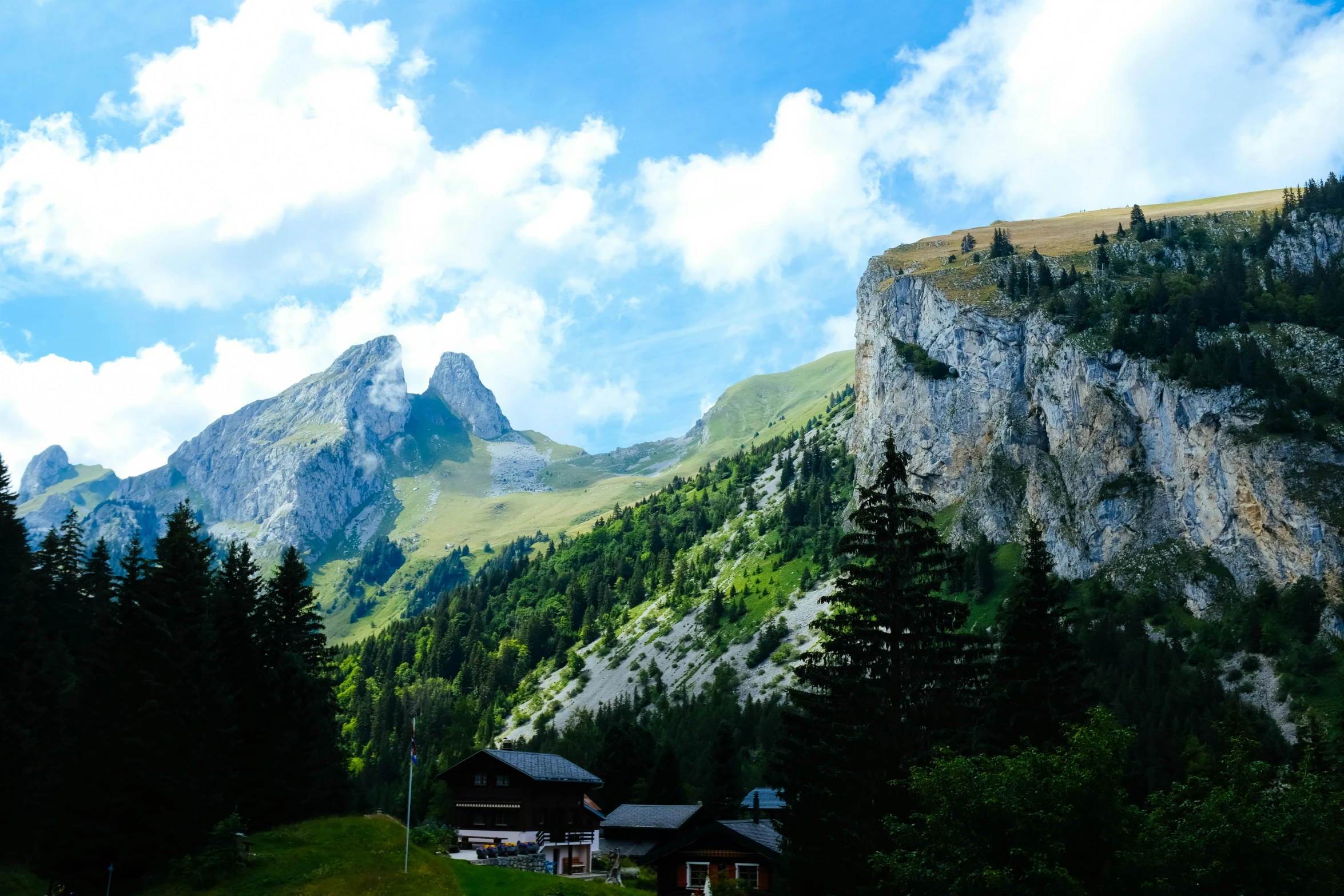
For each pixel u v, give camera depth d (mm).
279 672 77062
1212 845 36469
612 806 124438
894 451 57219
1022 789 37344
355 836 64688
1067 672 61938
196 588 64625
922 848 39250
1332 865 35812
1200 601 194625
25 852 63250
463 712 161875
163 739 56844
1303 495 188250
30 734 65000
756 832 75500
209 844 56969
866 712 52906
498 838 84312
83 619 93125
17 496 84375
